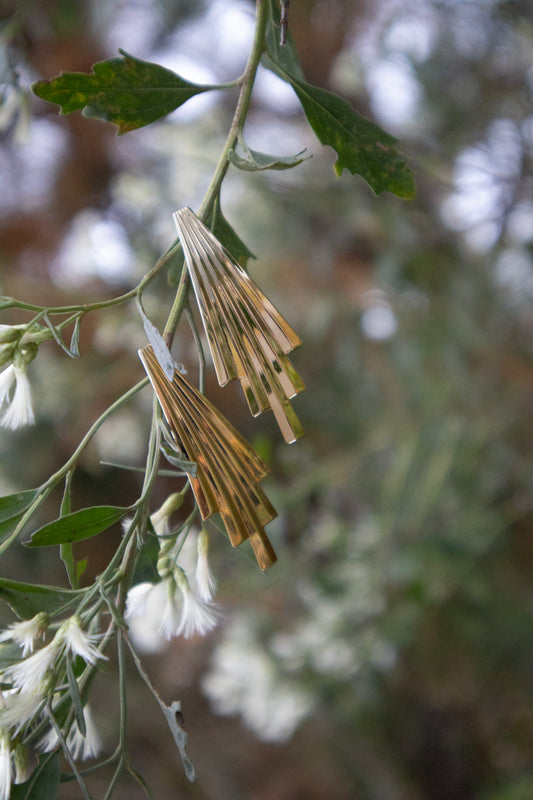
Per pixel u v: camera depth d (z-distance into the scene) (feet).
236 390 3.74
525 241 3.24
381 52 3.20
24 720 1.22
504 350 3.47
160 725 4.71
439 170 3.28
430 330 3.51
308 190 3.44
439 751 4.21
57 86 1.29
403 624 3.08
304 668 3.18
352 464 3.59
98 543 3.75
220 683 3.38
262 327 1.22
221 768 4.76
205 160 3.56
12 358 1.28
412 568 3.06
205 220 1.29
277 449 3.83
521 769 3.99
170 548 1.32
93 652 1.22
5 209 3.76
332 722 4.24
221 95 3.65
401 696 4.00
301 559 3.33
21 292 3.59
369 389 4.12
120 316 3.60
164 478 3.02
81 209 3.80
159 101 1.32
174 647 4.14
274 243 3.84
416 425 3.56
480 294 3.45
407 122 3.34
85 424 3.85
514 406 3.53
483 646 3.47
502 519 3.37
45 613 1.25
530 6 2.97
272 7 1.44
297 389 1.21
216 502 1.21
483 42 3.12
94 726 1.28
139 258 3.63
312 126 1.35
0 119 1.93
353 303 3.82
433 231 3.44
